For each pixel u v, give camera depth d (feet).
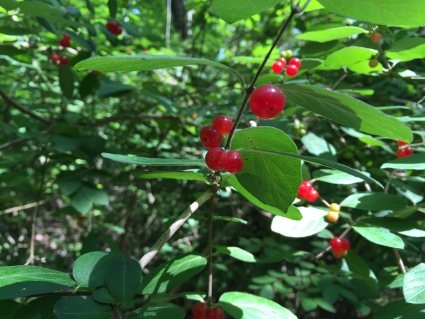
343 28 0.59
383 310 0.50
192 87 1.46
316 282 0.95
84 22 0.95
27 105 1.17
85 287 0.36
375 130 0.36
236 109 1.15
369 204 0.56
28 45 1.04
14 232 2.09
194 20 1.87
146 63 0.31
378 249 1.01
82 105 1.57
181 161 0.35
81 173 0.92
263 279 0.98
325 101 0.34
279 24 1.53
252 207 1.32
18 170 1.02
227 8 0.29
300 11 0.34
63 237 2.21
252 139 0.37
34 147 1.28
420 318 0.46
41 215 2.07
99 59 0.29
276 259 0.68
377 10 0.29
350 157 0.93
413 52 0.62
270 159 0.36
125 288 0.34
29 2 0.63
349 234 1.05
